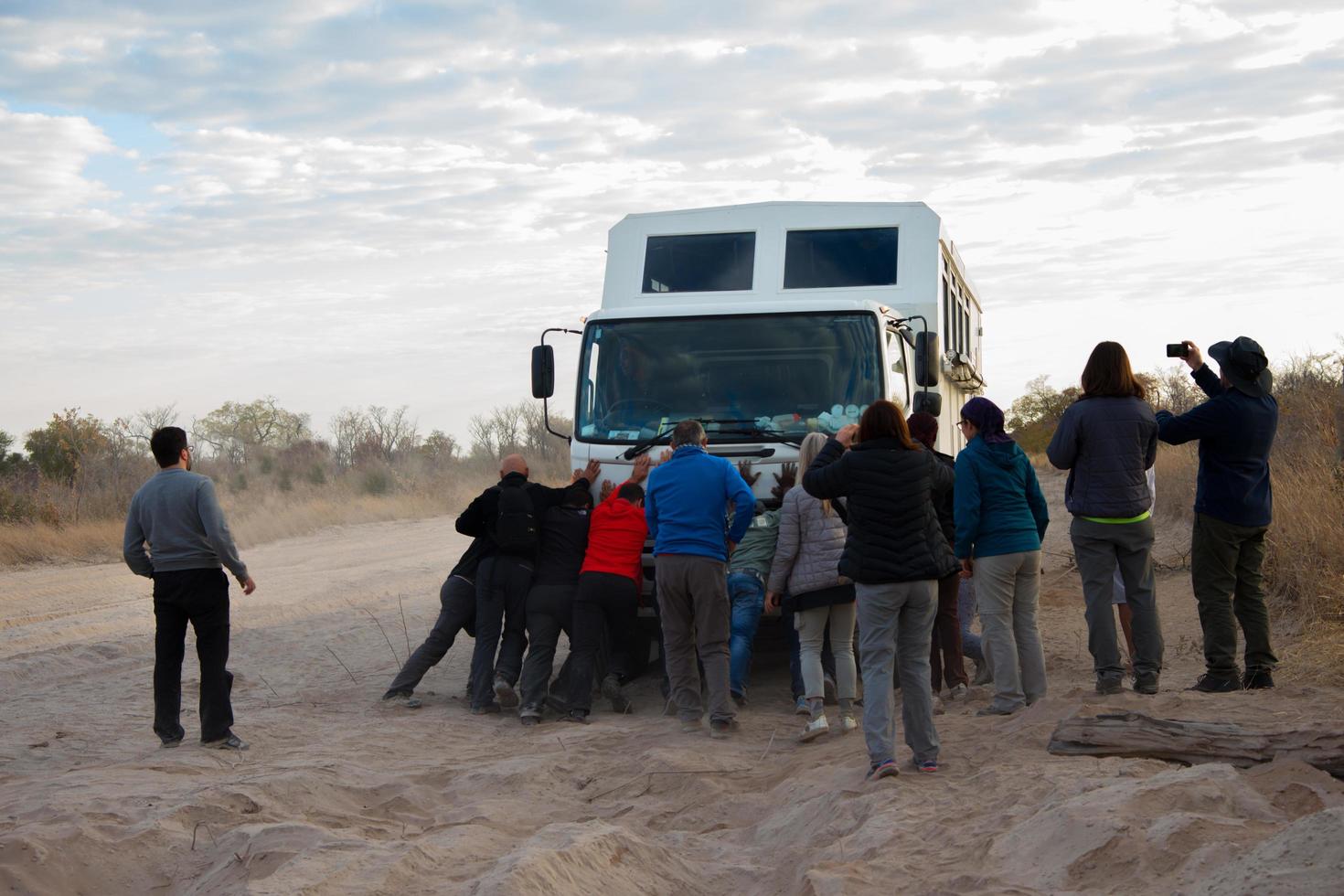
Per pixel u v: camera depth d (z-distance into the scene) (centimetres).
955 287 1168
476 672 853
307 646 1147
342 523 2678
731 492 766
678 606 773
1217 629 700
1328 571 872
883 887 419
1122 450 701
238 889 432
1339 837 343
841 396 891
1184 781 453
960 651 806
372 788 602
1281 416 1407
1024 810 469
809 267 1027
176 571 708
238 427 4747
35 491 2366
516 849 462
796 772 624
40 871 461
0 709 866
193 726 808
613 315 937
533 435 4078
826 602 711
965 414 727
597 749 719
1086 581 705
